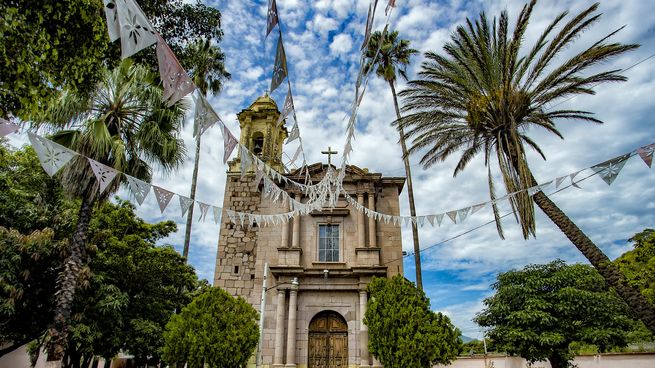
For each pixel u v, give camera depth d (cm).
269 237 2028
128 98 1204
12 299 1234
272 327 1819
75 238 1097
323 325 1842
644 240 2725
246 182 2183
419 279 2059
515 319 1662
